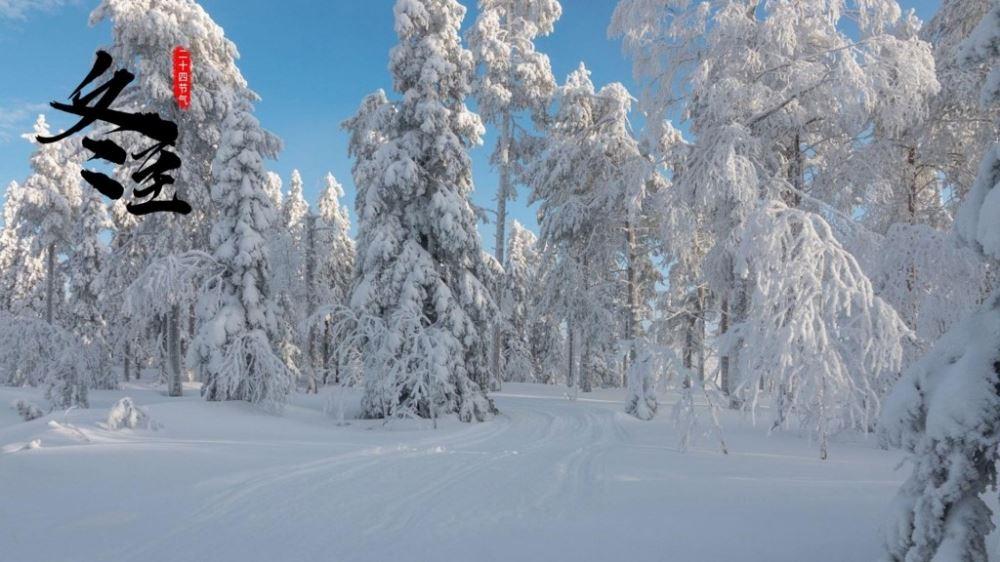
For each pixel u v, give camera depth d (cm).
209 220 2273
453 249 1953
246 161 1917
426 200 2027
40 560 534
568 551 548
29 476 848
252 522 660
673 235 1716
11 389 2286
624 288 2641
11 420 1672
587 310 2514
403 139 1944
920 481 351
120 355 3384
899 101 1282
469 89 2070
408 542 588
